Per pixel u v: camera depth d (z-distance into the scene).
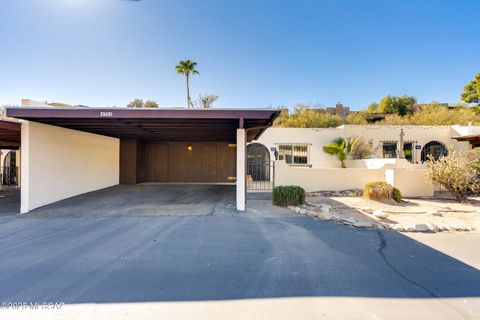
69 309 2.35
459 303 2.45
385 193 7.61
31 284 2.79
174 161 13.50
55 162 7.57
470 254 3.68
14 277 2.95
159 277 2.96
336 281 2.88
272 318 2.22
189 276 2.99
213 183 13.23
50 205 7.08
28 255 3.59
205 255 3.62
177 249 3.84
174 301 2.48
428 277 2.98
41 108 5.74
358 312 2.31
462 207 6.88
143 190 10.26
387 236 4.50
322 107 28.81
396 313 2.30
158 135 10.58
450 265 3.31
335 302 2.47
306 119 22.55
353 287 2.75
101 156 10.54
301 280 2.90
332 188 9.44
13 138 8.52
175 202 7.62
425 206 7.01
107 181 11.11
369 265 3.31
